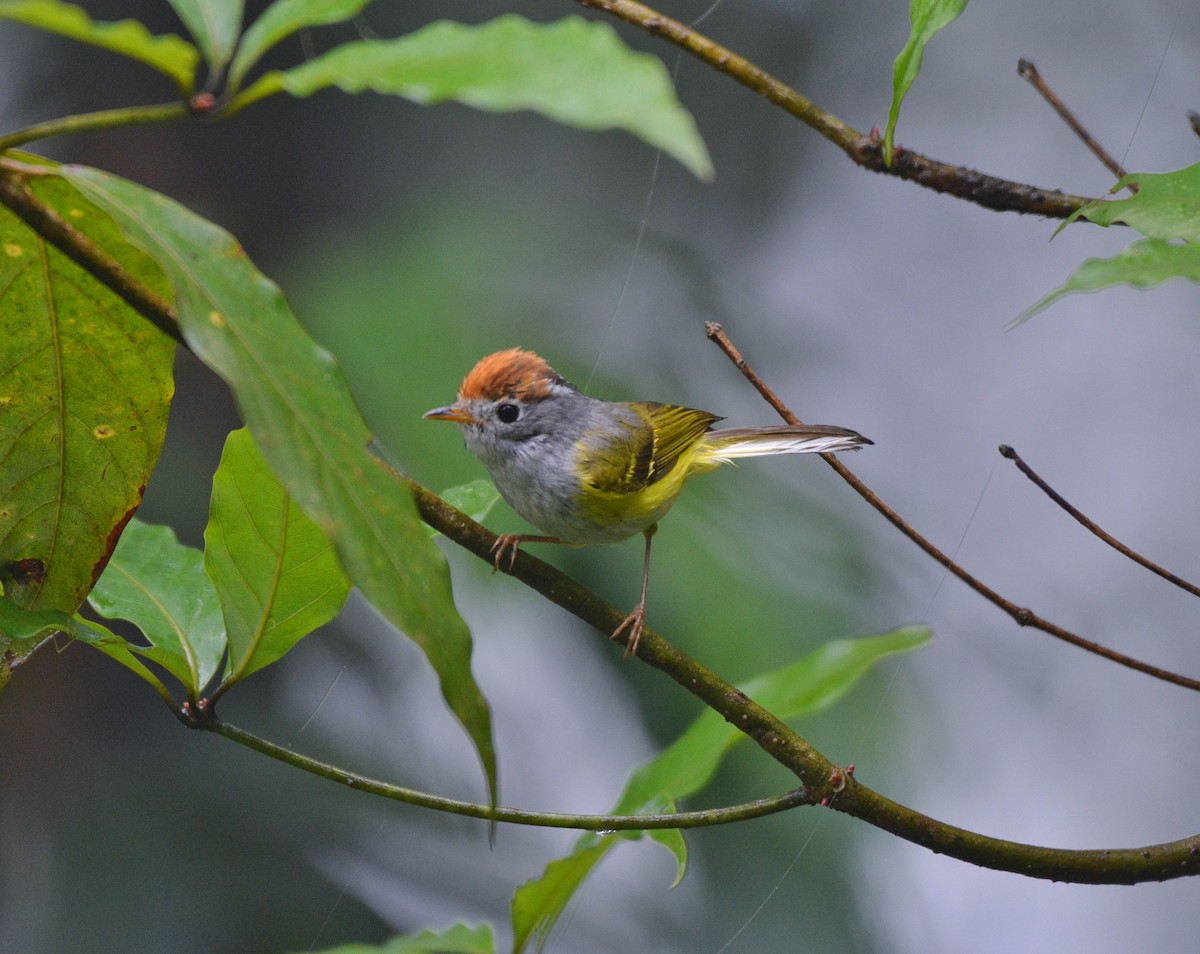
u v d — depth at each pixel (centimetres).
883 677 1123
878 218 1698
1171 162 1642
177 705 488
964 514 1581
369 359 1005
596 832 559
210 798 1064
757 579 999
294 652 1139
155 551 551
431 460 962
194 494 1111
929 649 1270
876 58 1587
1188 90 1666
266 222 1320
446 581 320
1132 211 423
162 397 486
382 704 1175
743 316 1386
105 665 1130
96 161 1301
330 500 309
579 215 1324
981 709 1402
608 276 1248
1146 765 1440
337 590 485
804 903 1038
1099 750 1452
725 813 520
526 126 1401
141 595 532
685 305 1326
